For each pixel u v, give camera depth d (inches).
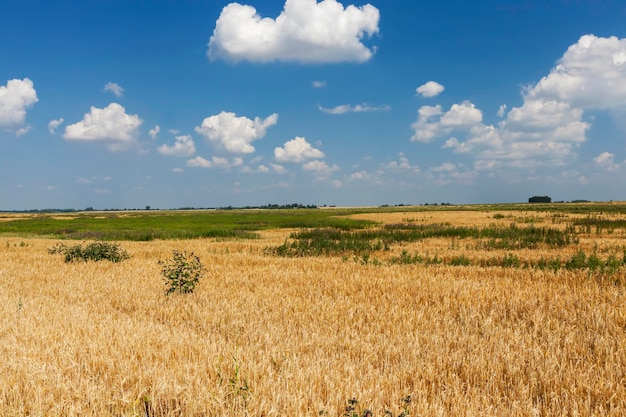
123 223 2770.7
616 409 190.4
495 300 414.6
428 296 437.1
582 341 284.0
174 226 2367.1
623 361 247.0
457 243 1029.8
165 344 268.5
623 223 1418.6
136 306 414.9
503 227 1336.1
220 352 254.2
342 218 2694.4
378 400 195.3
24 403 195.2
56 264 760.3
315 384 207.9
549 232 1091.3
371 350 267.6
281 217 3607.3
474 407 192.1
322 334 307.7
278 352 258.1
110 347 258.8
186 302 431.5
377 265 681.0
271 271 631.2
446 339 295.3
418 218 2303.2
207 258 815.1
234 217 3801.7
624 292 422.3
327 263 716.7
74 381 211.3
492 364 242.4
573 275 529.7
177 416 187.2
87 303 426.6
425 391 207.0
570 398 205.8
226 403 190.4
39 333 294.0
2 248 1083.9
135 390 203.2
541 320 331.0
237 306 409.1
